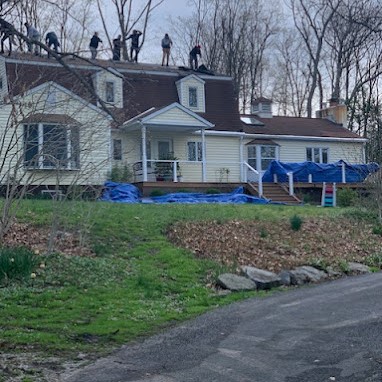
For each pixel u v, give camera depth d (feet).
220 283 43.01
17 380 24.34
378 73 156.04
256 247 53.31
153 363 26.71
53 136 46.47
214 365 26.25
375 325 31.86
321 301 38.50
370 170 82.58
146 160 96.37
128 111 101.60
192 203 77.10
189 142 109.29
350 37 158.71
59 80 64.90
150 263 46.32
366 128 142.00
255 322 33.71
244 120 121.39
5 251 39.45
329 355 27.20
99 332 31.42
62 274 40.65
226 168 110.73
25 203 58.49
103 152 82.02
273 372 25.23
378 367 25.29
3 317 32.89
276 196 96.78
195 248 51.08
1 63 71.51
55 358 27.32
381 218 66.54
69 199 60.80
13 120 44.65
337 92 157.89
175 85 111.75
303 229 60.75
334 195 90.33
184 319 34.96
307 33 168.76
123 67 104.37
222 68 167.63
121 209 62.03
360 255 55.16
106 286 40.09
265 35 178.91
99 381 24.36
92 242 49.19
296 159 120.98
